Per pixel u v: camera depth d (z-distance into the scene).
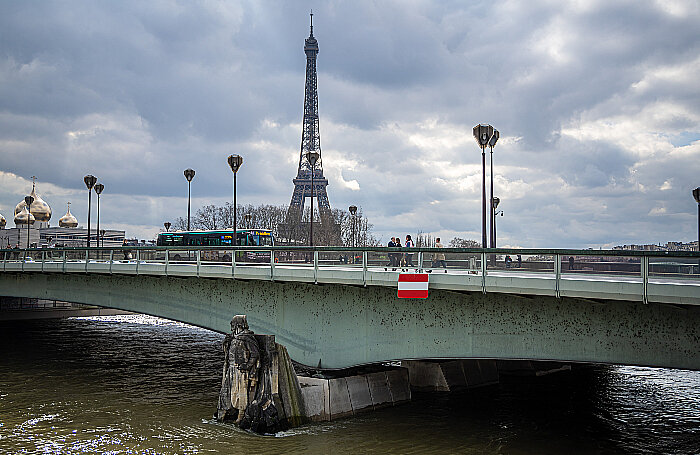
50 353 68.06
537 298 33.38
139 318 103.75
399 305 38.59
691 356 29.03
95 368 59.09
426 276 34.88
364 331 40.16
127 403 45.00
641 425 39.31
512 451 34.09
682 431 38.03
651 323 30.05
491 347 34.84
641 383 52.53
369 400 42.22
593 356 31.58
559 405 43.97
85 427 38.97
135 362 62.66
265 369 38.62
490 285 32.69
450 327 36.41
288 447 34.66
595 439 36.28
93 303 59.84
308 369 43.50
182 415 41.47
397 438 36.12
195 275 48.66
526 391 48.31
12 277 66.88
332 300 41.88
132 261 54.28
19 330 87.44
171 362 62.75
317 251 40.56
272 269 43.16
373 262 38.78
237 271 45.53
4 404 44.81
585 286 29.55
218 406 40.50
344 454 33.56
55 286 63.19
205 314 50.09
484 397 46.06
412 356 37.84
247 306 47.06
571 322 32.31
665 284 27.53
